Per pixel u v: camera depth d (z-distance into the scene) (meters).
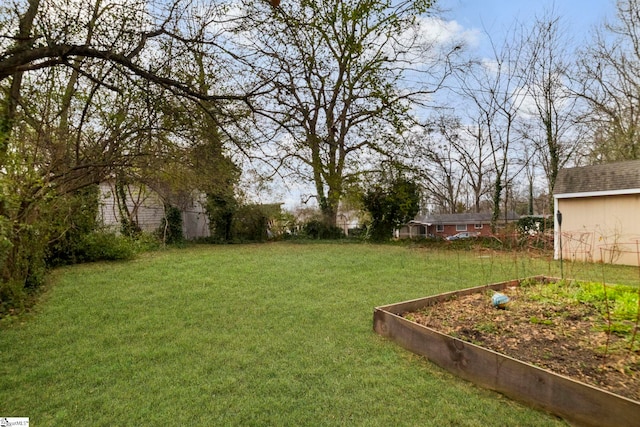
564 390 2.13
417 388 2.54
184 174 4.55
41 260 5.85
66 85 3.92
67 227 6.01
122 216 11.16
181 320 4.14
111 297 5.15
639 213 8.48
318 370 2.83
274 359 3.05
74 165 4.18
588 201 9.41
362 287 5.83
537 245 10.71
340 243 14.35
